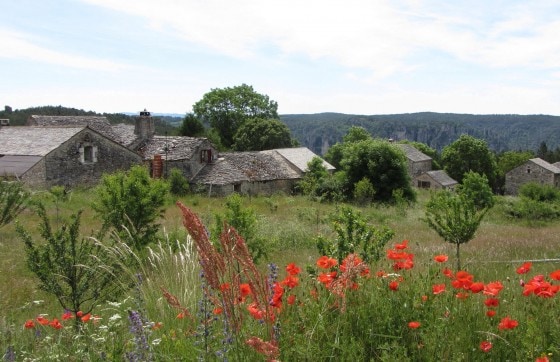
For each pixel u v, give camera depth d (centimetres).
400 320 344
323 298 349
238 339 275
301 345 292
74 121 4481
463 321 337
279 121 6869
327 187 3716
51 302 771
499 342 317
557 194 3781
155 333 393
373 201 3566
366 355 316
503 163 7950
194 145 3875
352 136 8025
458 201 995
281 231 1534
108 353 340
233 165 4081
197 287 527
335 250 530
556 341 304
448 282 456
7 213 1356
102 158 3394
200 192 3672
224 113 7344
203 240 235
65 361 372
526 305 374
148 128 4094
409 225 2127
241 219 1009
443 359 295
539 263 998
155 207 1178
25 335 465
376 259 525
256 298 256
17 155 3033
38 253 610
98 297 611
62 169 3131
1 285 854
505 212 2866
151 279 589
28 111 7288
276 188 4262
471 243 1479
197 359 305
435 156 8488
